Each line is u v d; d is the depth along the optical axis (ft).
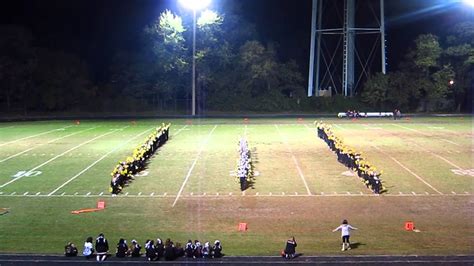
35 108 283.79
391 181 115.85
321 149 153.89
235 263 70.64
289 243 72.38
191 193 107.86
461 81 278.46
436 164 131.95
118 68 303.68
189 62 285.43
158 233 84.38
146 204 100.53
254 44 289.94
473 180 116.16
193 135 184.34
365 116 247.70
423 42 276.00
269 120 237.66
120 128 205.98
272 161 137.08
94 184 114.62
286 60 325.62
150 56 299.79
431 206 97.91
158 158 142.10
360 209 96.37
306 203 100.32
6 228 86.74
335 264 69.97
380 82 273.95
